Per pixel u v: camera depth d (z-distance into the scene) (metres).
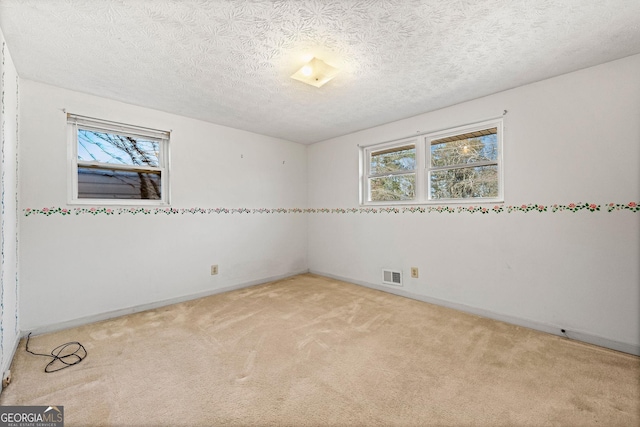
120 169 2.84
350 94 2.64
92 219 2.61
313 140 4.33
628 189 2.02
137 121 2.87
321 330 2.38
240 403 1.49
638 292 1.98
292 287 3.74
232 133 3.65
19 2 1.42
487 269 2.70
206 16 1.56
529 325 2.43
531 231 2.44
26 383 1.64
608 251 2.09
